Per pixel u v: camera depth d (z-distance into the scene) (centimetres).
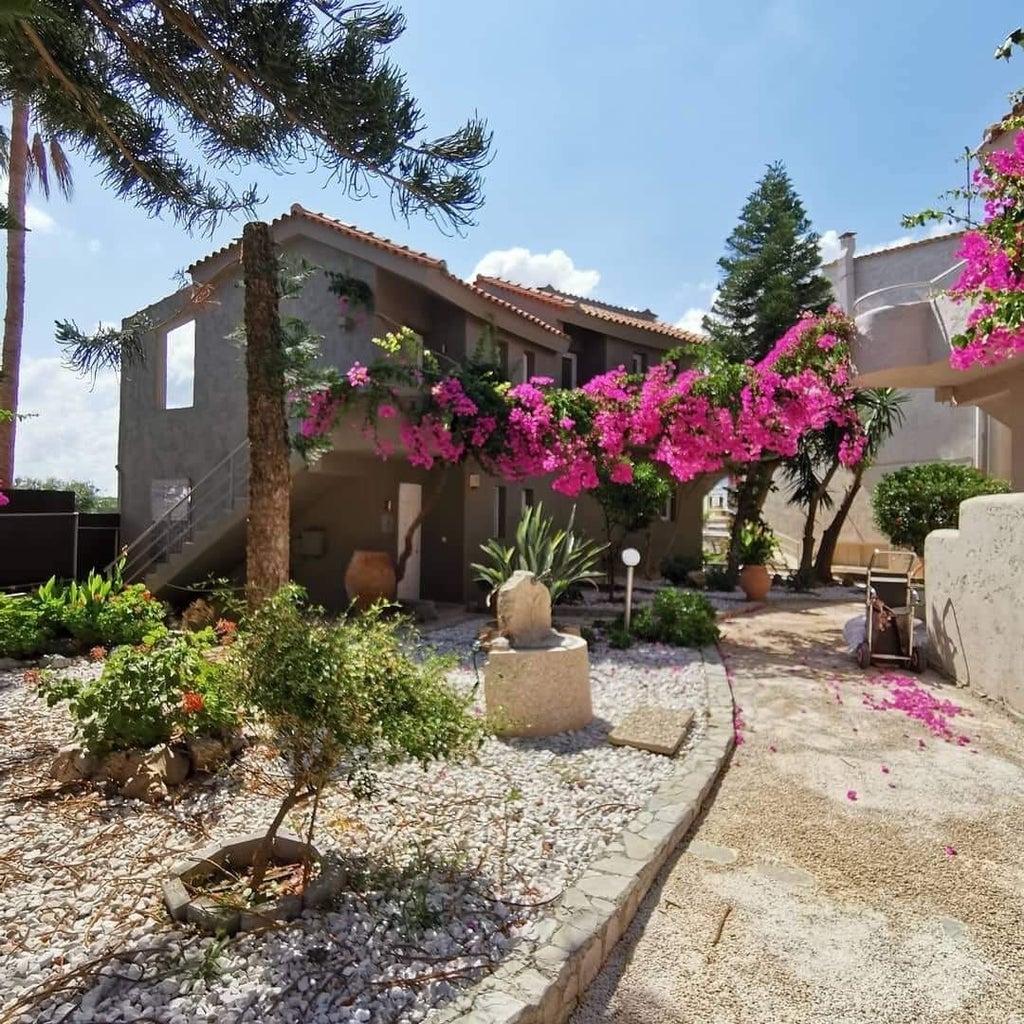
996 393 959
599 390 1055
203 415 1306
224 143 482
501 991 241
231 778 411
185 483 1328
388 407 1016
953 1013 261
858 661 815
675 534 1681
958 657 720
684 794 423
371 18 375
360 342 1153
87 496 1988
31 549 1219
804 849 381
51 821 360
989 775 483
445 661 324
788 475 1770
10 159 1487
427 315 1285
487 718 365
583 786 438
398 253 1117
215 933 263
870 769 495
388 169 423
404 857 337
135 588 820
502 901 303
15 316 1516
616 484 1286
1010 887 345
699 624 900
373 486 1274
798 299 1739
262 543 751
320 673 272
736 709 634
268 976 244
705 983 277
